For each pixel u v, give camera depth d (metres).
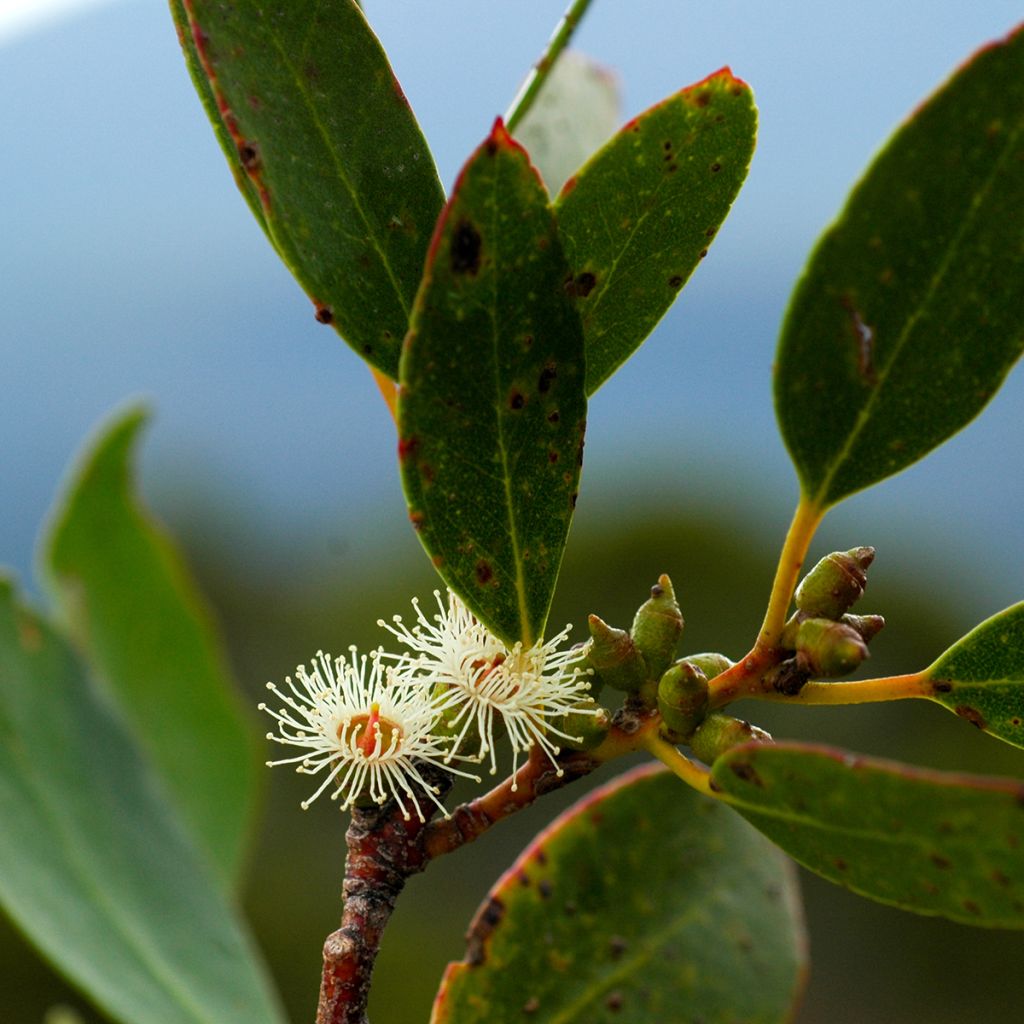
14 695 0.43
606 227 0.42
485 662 0.42
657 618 0.41
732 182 0.42
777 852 0.45
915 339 0.40
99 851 0.43
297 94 0.42
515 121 0.43
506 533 0.41
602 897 0.44
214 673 0.49
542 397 0.41
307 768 0.42
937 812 0.39
